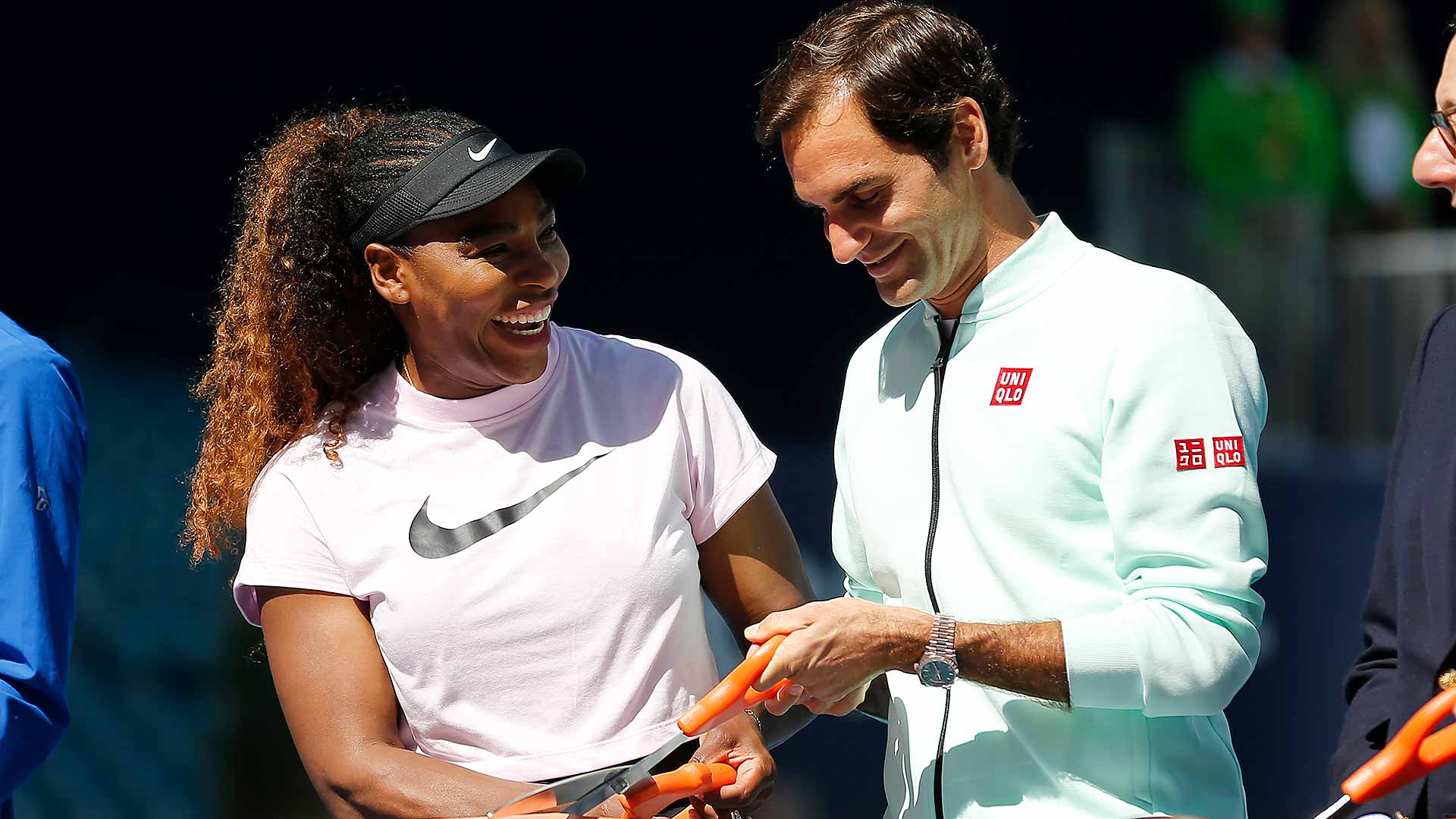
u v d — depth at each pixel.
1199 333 8.46
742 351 33.19
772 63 33.50
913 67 8.46
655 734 8.76
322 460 9.11
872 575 9.74
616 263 33.00
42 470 8.76
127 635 21.52
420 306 8.82
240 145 30.14
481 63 32.00
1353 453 28.09
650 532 8.91
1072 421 8.60
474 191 8.50
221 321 9.78
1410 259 29.03
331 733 8.75
